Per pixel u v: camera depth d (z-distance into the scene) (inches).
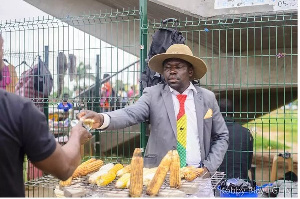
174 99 107.4
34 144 50.6
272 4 159.3
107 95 208.7
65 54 164.2
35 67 166.4
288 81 219.8
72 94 176.2
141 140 137.5
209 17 175.3
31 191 137.9
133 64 209.6
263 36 201.2
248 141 139.9
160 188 74.4
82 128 65.9
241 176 136.6
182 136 104.7
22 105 50.5
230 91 251.1
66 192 72.1
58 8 240.8
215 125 109.3
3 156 48.4
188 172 82.4
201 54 219.5
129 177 75.8
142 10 139.4
